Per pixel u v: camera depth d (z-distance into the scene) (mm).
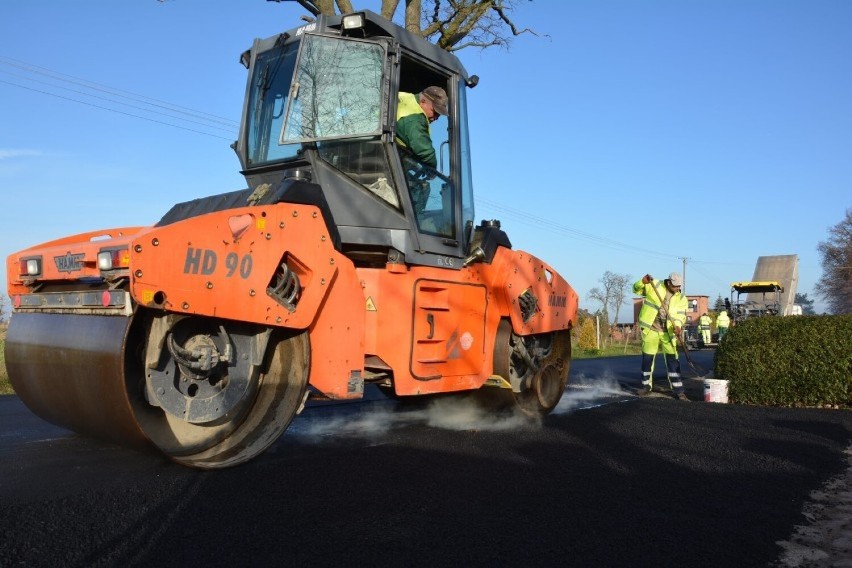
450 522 3600
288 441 5613
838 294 66750
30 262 4633
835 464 5316
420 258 5586
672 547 3373
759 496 4332
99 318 4113
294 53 5633
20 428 6035
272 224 4406
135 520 3457
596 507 3957
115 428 4117
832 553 3369
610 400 9359
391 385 5680
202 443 4438
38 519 3408
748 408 8359
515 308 6676
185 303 3961
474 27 14242
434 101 6012
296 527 3441
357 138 5270
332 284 4809
